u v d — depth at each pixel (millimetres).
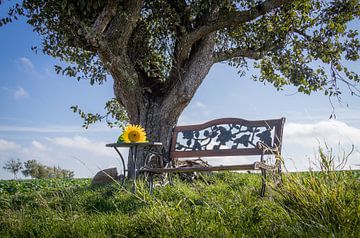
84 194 6645
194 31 9781
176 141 7859
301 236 3158
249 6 9812
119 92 10109
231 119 7410
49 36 10008
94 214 5117
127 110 10305
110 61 9047
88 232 4039
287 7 11336
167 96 10117
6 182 11781
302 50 11617
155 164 8266
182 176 8125
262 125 6992
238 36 11516
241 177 8125
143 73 10852
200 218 3926
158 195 6082
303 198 3721
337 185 3684
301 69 11250
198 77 10016
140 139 6973
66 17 9117
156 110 10016
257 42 11570
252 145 7000
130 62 9523
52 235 4062
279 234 3334
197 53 10203
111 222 4367
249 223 3689
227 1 9539
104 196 6355
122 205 5656
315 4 11758
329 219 3375
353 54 11109
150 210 4207
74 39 9312
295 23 11477
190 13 9906
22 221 4637
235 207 4230
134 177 6508
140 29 10469
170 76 10555
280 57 11617
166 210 4027
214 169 5793
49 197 6637
